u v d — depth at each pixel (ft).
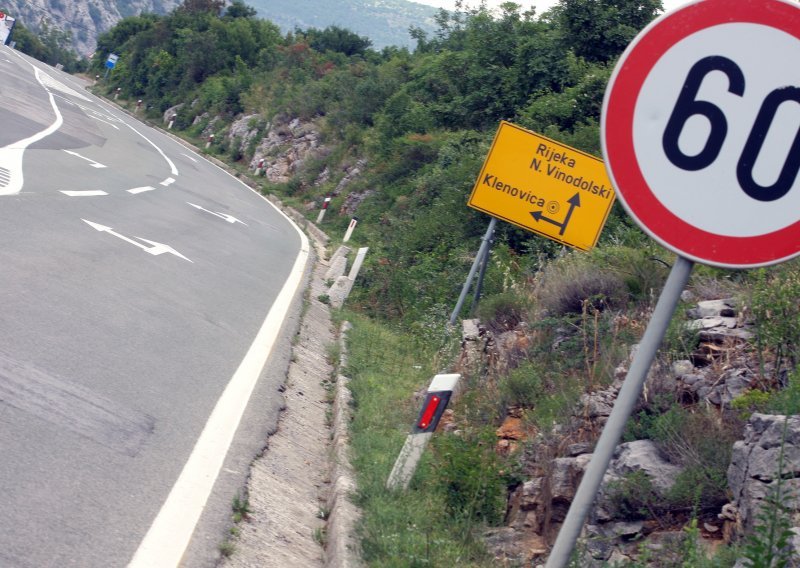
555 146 45.91
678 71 10.05
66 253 36.63
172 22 279.69
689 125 10.05
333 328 46.80
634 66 10.10
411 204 92.63
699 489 17.74
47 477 16.37
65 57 507.30
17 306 26.68
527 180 46.11
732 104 9.99
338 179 129.29
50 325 26.02
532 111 83.97
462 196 69.82
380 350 42.73
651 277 34.53
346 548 17.40
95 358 24.56
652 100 10.10
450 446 23.56
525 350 33.40
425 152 107.14
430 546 17.99
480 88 107.14
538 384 29.04
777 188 10.00
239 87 206.18
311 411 29.30
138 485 17.58
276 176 150.61
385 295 62.75
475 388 32.32
